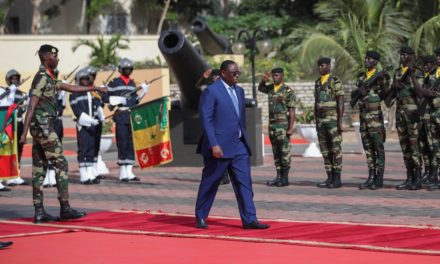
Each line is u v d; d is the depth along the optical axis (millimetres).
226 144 10875
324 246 9398
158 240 10188
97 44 42875
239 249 9406
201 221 11039
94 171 17547
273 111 16219
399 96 15000
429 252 8773
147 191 15953
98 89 12367
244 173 10945
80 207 13664
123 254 9281
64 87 12141
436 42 29766
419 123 14922
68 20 47438
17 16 47875
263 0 45031
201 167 20281
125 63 17547
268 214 12344
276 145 16250
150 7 47219
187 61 18344
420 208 12680
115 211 12922
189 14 48406
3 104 16234
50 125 11875
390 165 19984
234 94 11055
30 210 13492
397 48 32250
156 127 16875
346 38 30656
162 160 16891
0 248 9672
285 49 40531
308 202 13688
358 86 15305
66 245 9945
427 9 32812
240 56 37250
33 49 41969
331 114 15531
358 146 25422
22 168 22094
